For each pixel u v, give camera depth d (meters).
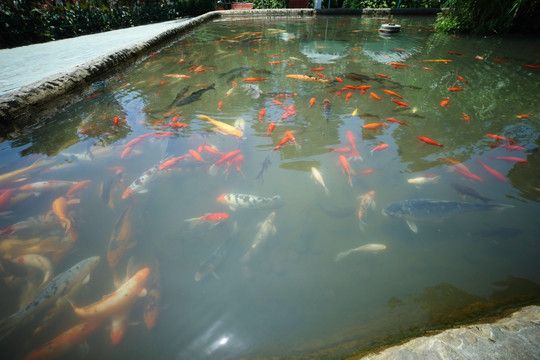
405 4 14.27
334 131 3.77
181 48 8.37
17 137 3.83
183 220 2.46
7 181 2.96
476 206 2.45
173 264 2.09
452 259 2.09
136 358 1.59
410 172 2.96
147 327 1.72
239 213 2.52
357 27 11.31
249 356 1.57
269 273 2.03
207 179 2.93
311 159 3.20
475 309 1.75
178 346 1.63
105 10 11.30
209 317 1.76
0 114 3.79
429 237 2.27
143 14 12.88
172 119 4.18
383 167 3.05
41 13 9.13
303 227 2.38
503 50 7.62
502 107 4.38
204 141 3.60
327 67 6.50
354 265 2.07
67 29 9.80
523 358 1.37
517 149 3.27
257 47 8.38
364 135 3.66
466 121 3.97
